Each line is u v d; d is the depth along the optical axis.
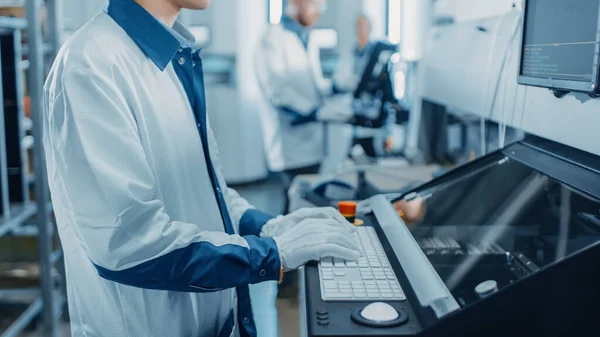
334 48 6.03
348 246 1.13
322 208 1.31
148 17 1.16
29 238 2.78
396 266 1.06
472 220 1.22
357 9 5.95
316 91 4.34
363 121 3.54
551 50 1.15
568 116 1.19
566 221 1.05
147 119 1.13
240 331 1.38
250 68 6.07
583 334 0.78
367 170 2.54
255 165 6.26
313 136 4.43
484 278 0.98
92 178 0.98
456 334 0.80
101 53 1.07
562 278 0.78
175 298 1.19
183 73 1.23
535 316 0.79
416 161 2.74
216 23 5.91
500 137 1.57
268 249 1.07
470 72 1.87
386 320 0.85
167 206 1.15
